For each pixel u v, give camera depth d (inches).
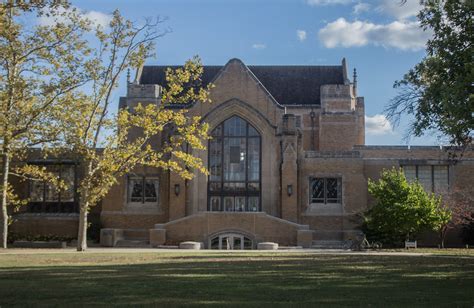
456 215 1806.1
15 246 1706.4
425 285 635.5
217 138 2030.0
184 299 519.2
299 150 1994.3
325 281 670.5
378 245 1628.9
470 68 758.5
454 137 834.8
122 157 1405.0
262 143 2014.0
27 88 1320.1
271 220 1834.4
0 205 1450.5
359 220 1881.2
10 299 517.0
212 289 590.2
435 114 858.8
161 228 1838.1
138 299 518.6
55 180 1568.7
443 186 1966.0
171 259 1086.4
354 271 805.2
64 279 685.3
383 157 2020.2
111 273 765.3
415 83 903.7
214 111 2020.2
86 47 1352.1
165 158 1985.7
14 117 1301.7
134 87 2176.4
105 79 1386.6
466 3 802.2
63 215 2001.7
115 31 1387.8
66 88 1347.2
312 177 1972.2
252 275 738.8
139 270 814.5
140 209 1990.7
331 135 2228.1
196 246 1753.2
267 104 2020.2
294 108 2274.9
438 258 1115.3
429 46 849.5
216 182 2015.3
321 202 1969.7
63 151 1466.5
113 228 1962.4
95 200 1456.7
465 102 754.8
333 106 2242.9
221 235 1834.4
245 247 1834.4
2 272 781.3
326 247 1796.3
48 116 1347.2
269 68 2443.4
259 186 2007.9
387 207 1617.9
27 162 2007.9
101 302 499.2
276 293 562.3
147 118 1414.9
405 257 1149.1
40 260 1047.6
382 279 696.4
